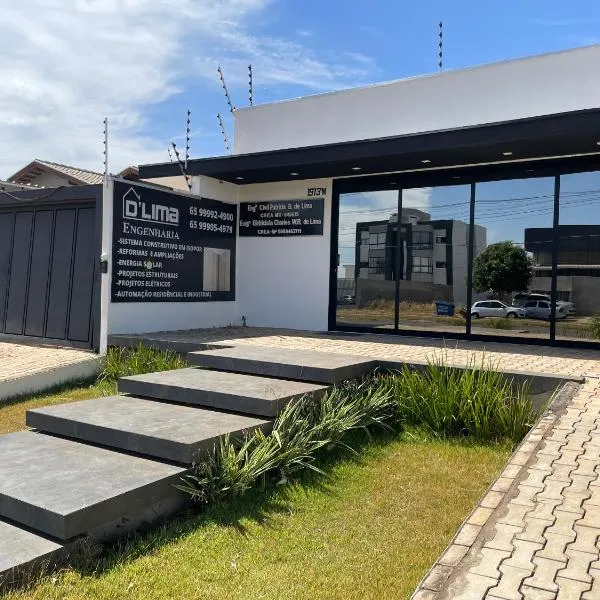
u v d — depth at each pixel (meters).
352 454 5.67
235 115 13.06
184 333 10.70
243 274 12.85
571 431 5.13
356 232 11.67
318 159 10.28
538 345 9.76
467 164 10.35
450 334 10.62
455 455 5.68
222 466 4.75
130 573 3.61
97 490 4.13
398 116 11.16
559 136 8.27
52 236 10.89
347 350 8.55
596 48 9.39
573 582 2.93
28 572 3.48
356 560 3.79
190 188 11.93
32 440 5.42
